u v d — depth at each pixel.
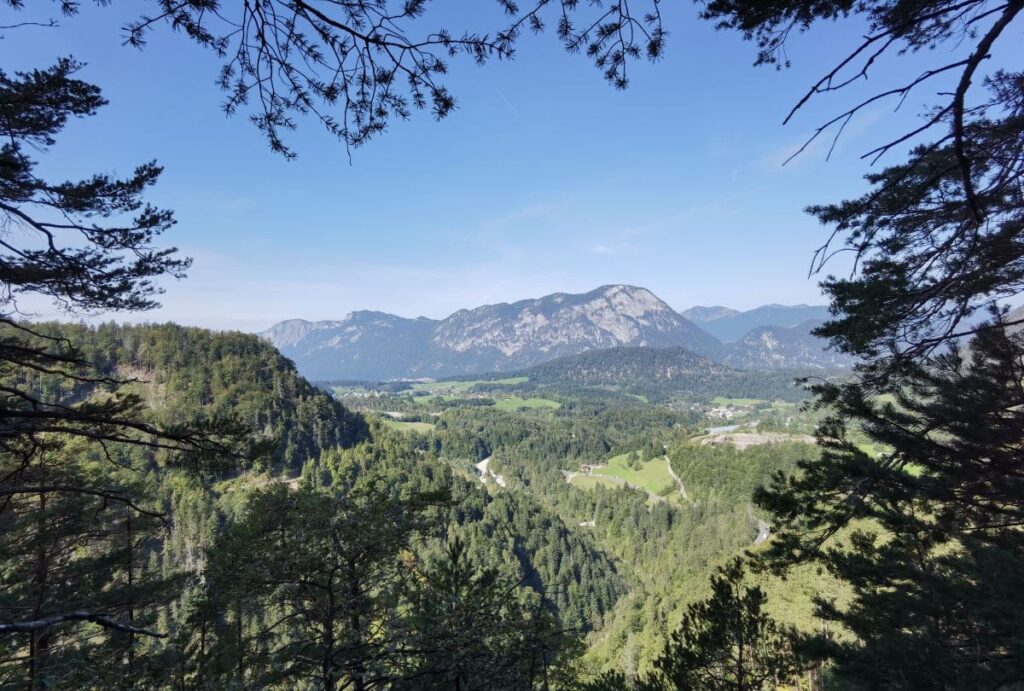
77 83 8.20
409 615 9.45
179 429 9.35
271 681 8.79
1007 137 4.76
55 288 9.05
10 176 8.13
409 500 10.67
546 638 9.40
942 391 7.61
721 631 10.02
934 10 4.25
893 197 6.75
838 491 8.62
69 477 12.98
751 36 4.64
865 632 9.10
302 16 3.36
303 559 9.17
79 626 13.45
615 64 3.79
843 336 8.70
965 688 6.62
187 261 10.20
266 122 3.80
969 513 7.70
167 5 3.13
